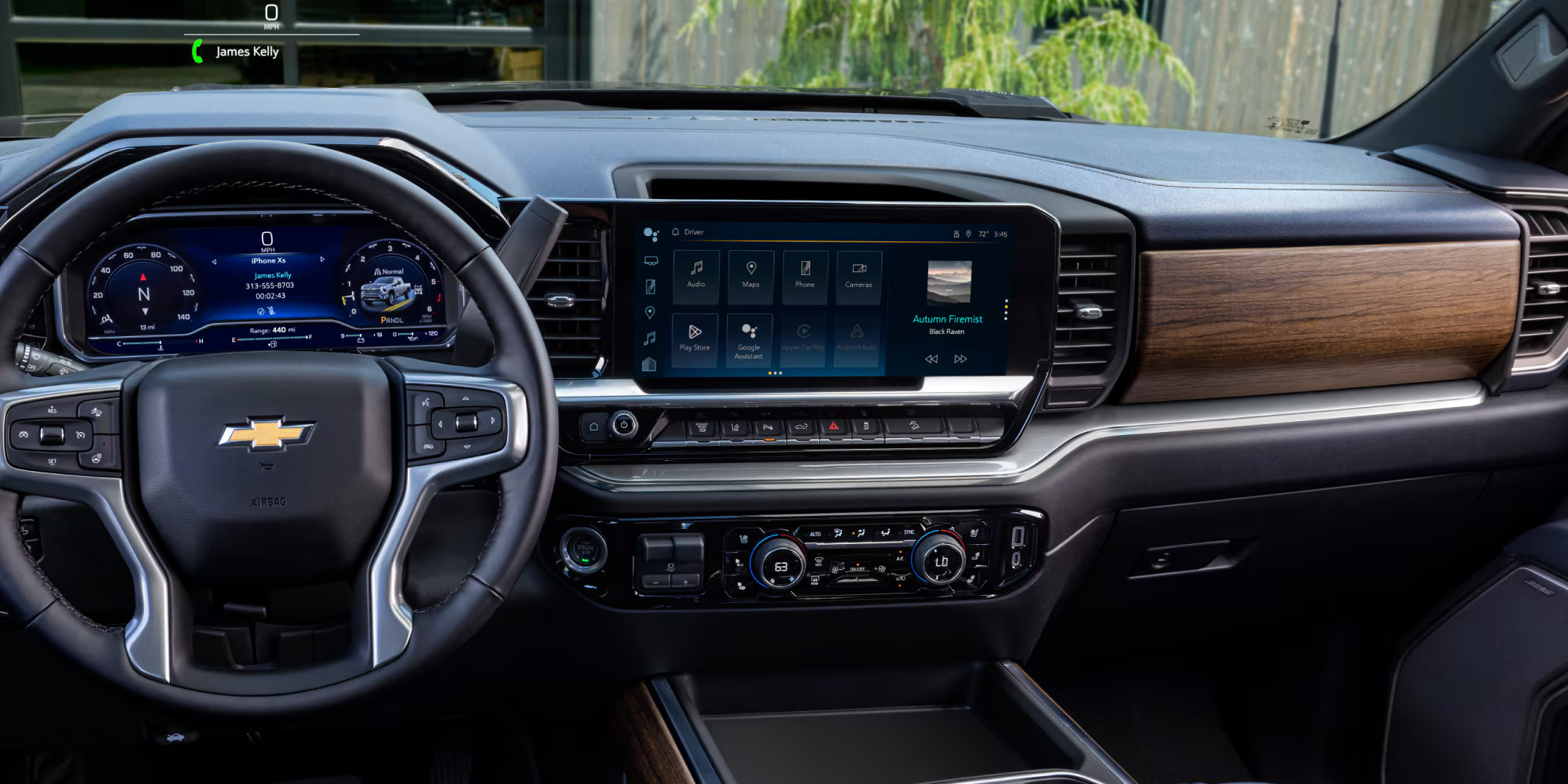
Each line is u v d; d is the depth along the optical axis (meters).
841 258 1.10
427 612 0.89
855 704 1.24
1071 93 5.94
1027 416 1.16
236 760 1.56
